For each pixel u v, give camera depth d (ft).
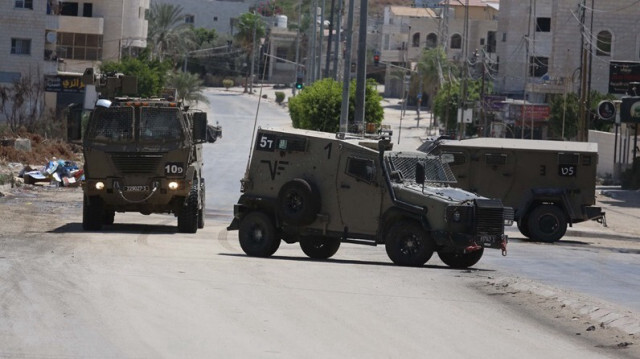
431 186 218.79
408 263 211.82
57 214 327.47
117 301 137.18
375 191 215.92
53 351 103.96
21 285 148.97
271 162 225.76
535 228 315.99
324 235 220.02
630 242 337.31
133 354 104.12
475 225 208.44
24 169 456.45
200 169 298.76
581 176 317.83
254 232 225.56
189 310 132.67
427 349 114.83
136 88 288.71
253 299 145.59
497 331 130.82
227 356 104.99
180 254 215.72
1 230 262.88
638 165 583.58
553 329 135.85
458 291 169.99
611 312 147.33
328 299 150.10
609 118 618.03
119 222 315.99
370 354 109.81
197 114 269.64
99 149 264.31
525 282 182.60
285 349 110.11
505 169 317.22
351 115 627.05
